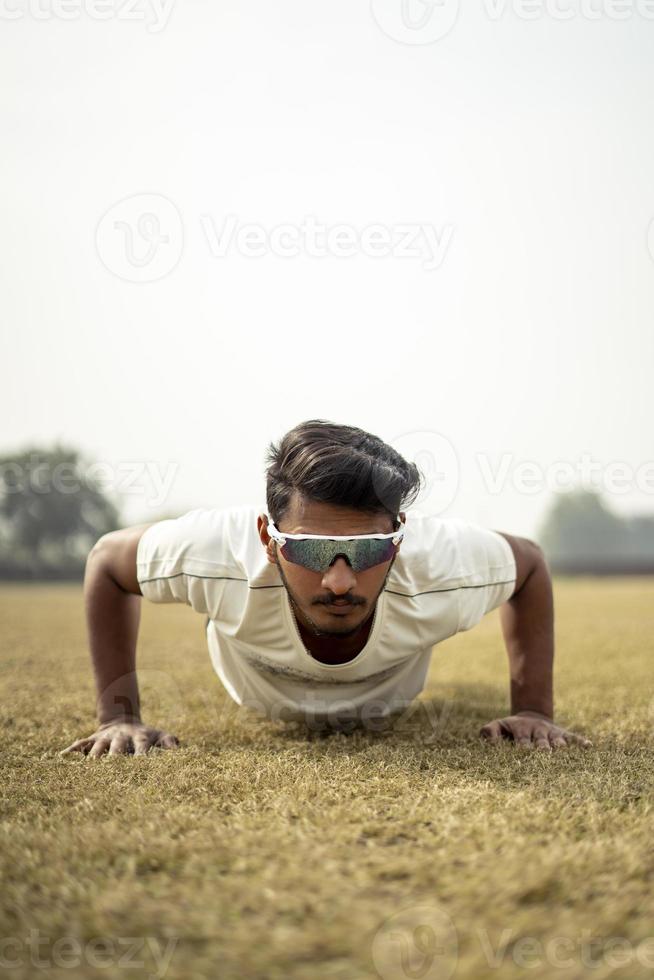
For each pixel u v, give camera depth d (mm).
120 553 1772
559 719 2037
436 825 1179
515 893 946
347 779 1444
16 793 1374
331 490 1346
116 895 956
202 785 1415
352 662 1633
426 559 1605
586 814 1234
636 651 3201
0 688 2492
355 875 1004
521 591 1851
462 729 1911
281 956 834
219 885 984
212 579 1636
